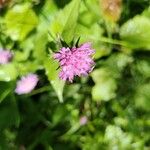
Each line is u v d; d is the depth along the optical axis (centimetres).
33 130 23
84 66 16
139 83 22
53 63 17
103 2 21
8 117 21
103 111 22
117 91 22
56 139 23
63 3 21
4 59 22
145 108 21
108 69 22
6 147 22
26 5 21
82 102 23
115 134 21
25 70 22
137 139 21
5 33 22
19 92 22
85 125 23
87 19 21
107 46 22
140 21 21
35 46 19
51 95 23
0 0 21
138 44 21
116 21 22
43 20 21
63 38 17
